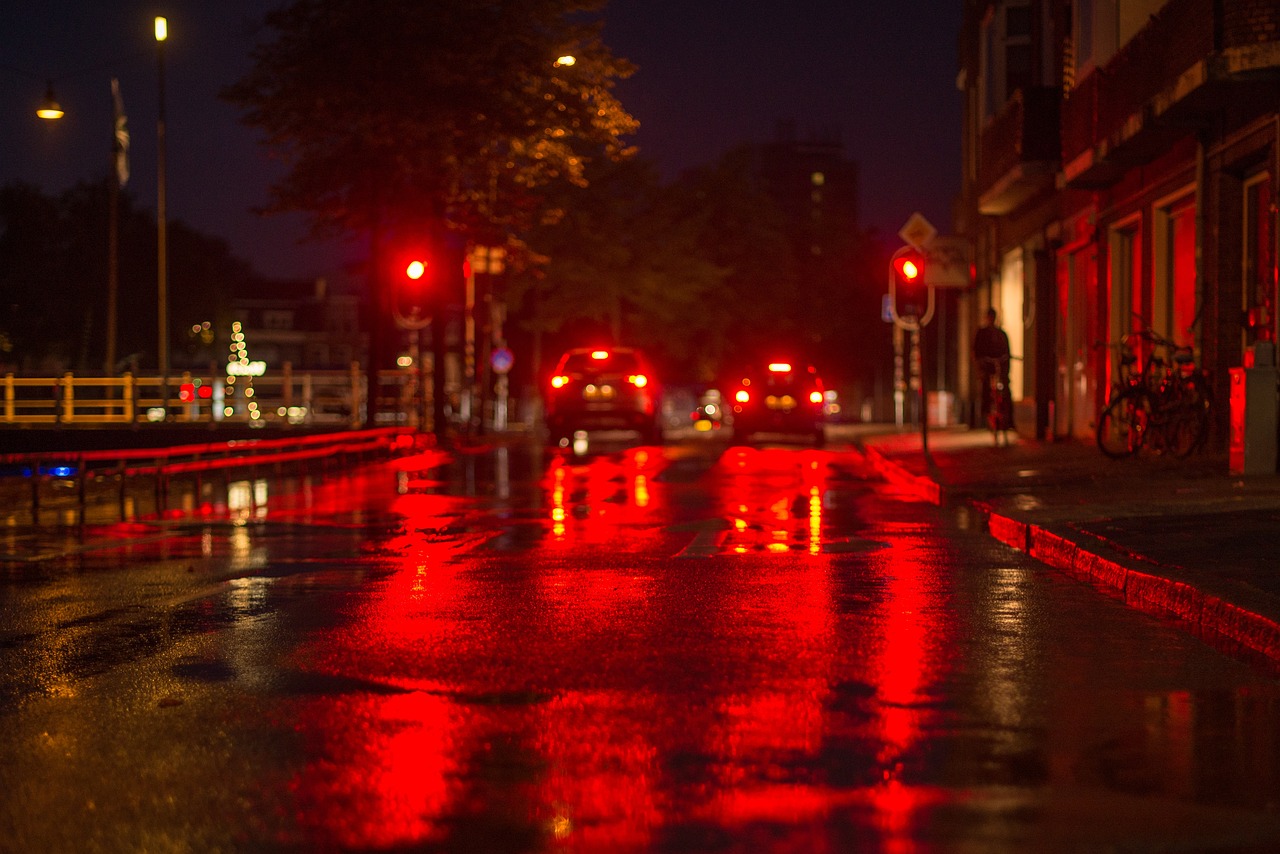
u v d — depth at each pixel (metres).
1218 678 6.84
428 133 31.22
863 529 14.14
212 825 4.66
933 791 4.94
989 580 10.30
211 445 19.92
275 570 11.45
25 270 73.62
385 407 40.28
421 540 13.62
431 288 33.06
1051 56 29.55
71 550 13.20
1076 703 6.30
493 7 31.61
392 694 6.57
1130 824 4.56
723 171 79.94
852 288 96.19
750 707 6.24
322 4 31.16
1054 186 29.05
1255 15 16.94
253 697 6.57
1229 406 18.20
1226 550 10.17
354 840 4.47
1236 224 19.28
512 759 5.40
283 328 128.75
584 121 32.56
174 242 81.12
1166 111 19.20
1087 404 27.45
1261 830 4.49
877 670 7.04
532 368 79.44
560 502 18.09
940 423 50.50
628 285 65.00
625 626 8.34
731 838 4.44
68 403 40.38
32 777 5.30
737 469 25.05
